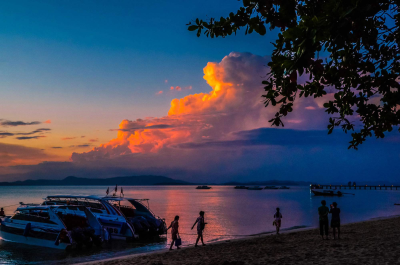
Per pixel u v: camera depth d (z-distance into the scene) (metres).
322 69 3.24
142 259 14.43
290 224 32.47
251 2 4.24
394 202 73.44
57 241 19.11
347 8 3.12
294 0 4.14
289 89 4.20
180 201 82.25
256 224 32.88
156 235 24.50
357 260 11.37
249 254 14.37
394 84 4.79
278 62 3.72
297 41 3.34
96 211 24.31
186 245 20.33
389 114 5.25
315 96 4.88
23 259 16.88
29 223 20.55
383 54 4.87
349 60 4.75
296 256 13.00
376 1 3.22
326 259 11.92
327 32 3.22
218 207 59.69
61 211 21.83
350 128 5.48
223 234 25.95
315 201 81.31
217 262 12.84
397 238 17.11
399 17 4.69
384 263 10.62
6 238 21.44
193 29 4.72
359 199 89.19
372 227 23.58
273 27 4.29
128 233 22.12
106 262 14.12
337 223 17.44
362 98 5.31
